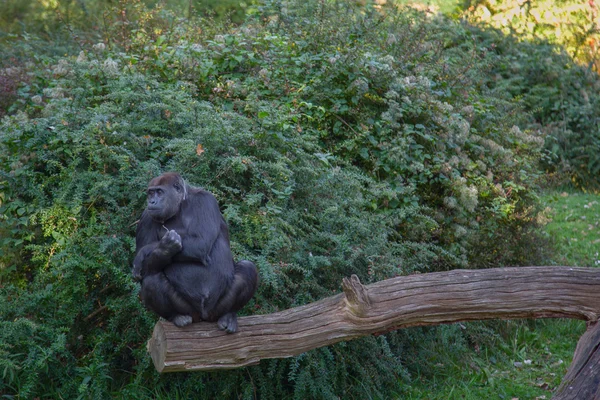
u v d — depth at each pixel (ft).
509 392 19.29
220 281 12.91
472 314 14.78
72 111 19.99
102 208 18.65
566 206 35.83
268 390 17.26
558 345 22.29
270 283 17.15
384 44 27.43
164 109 20.10
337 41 25.70
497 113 29.01
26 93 26.66
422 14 35.53
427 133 23.77
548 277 14.99
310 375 17.11
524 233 24.61
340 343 17.78
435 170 23.02
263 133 19.36
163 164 19.56
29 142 19.31
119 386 17.75
